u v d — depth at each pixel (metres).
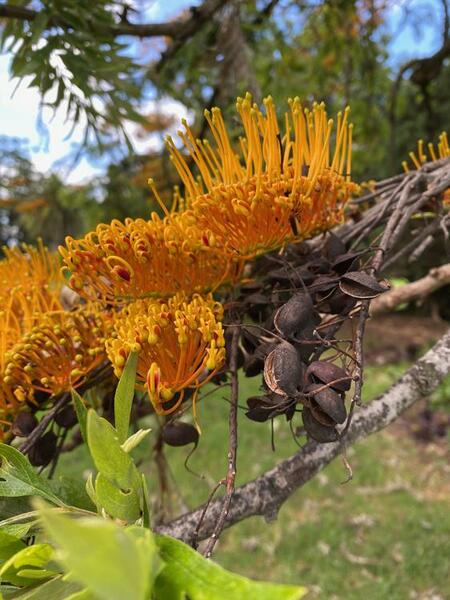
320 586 0.61
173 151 0.17
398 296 0.35
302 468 0.16
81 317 0.18
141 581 0.07
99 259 0.15
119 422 0.12
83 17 0.35
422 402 1.07
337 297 0.14
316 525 0.71
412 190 0.18
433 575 0.62
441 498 0.77
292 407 0.13
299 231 0.16
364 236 0.18
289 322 0.13
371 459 0.87
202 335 0.14
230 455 0.13
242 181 0.16
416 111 1.19
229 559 0.66
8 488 0.13
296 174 0.16
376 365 1.37
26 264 0.21
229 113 0.44
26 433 0.17
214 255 0.16
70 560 0.07
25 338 0.17
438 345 0.20
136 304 0.16
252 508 0.16
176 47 0.45
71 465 0.81
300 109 0.16
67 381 0.17
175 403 0.15
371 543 0.68
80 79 0.35
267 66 0.70
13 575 0.11
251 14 0.67
